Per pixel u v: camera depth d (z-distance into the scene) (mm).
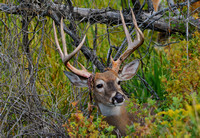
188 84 7672
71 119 7941
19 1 11250
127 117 9391
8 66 9898
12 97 9320
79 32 13078
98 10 11914
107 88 9234
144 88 11914
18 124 8906
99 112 9766
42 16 11203
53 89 11102
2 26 12102
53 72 12211
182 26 11844
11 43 10148
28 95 9430
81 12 11844
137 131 6438
